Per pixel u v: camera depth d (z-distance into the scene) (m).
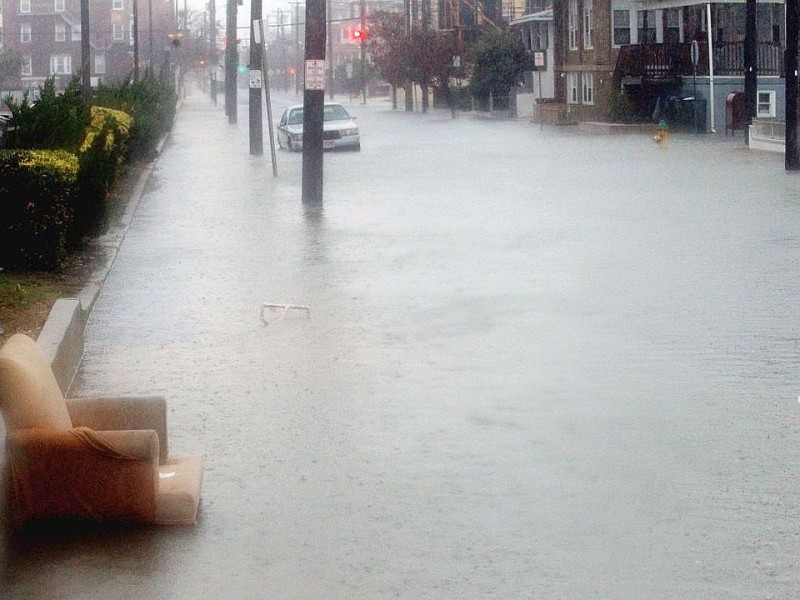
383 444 8.65
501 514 7.20
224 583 6.25
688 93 56.84
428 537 6.86
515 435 8.83
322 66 24.22
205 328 12.84
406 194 26.78
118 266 16.95
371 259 17.39
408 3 91.19
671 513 7.17
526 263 16.81
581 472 7.96
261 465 8.19
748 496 7.46
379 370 10.90
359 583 6.23
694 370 10.70
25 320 11.93
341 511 7.29
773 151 38.88
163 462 7.64
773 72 53.94
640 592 6.05
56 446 6.80
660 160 36.25
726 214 21.97
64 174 15.25
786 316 12.94
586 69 62.22
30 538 6.83
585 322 12.84
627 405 9.59
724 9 56.62
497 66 76.81
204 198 26.19
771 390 9.98
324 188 28.36
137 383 10.52
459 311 13.55
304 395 10.05
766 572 6.29
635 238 19.06
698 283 14.98
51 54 117.38
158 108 44.41
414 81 87.00
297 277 15.97
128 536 6.88
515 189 27.69
